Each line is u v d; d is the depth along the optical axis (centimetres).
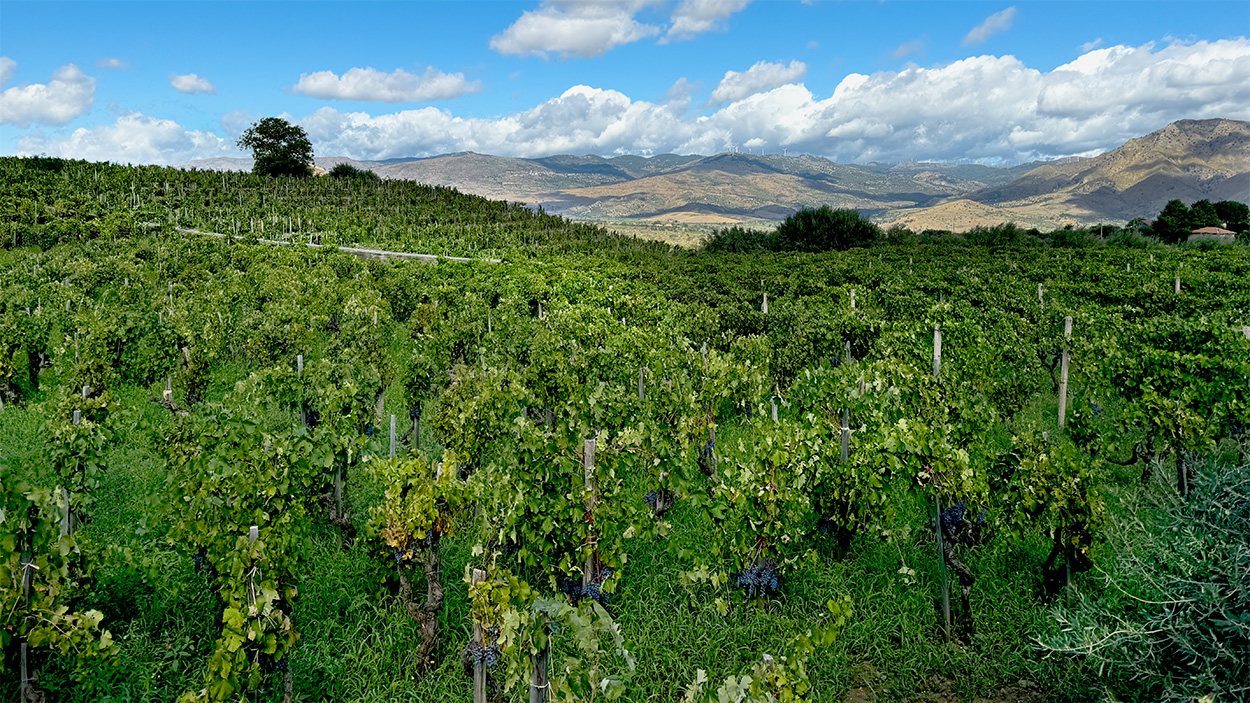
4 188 5991
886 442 877
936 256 5253
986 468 935
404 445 1367
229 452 819
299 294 2689
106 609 754
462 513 745
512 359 1672
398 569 752
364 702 666
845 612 579
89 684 626
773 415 1284
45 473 887
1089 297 2841
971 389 1477
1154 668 605
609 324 2247
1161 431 1090
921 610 832
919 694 719
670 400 1222
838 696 710
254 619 578
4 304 2262
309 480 872
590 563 797
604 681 507
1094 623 643
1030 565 905
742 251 7044
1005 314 2125
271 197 7606
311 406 1238
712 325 2169
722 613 782
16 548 567
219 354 1947
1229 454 1140
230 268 3578
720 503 845
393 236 6141
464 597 823
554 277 3566
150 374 1647
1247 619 544
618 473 970
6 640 553
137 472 1146
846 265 4334
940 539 817
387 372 1594
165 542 845
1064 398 1530
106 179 7094
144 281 3216
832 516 920
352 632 752
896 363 1408
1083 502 779
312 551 885
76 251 4141
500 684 667
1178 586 598
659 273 4084
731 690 494
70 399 1023
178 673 688
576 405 1227
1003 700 703
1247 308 2445
